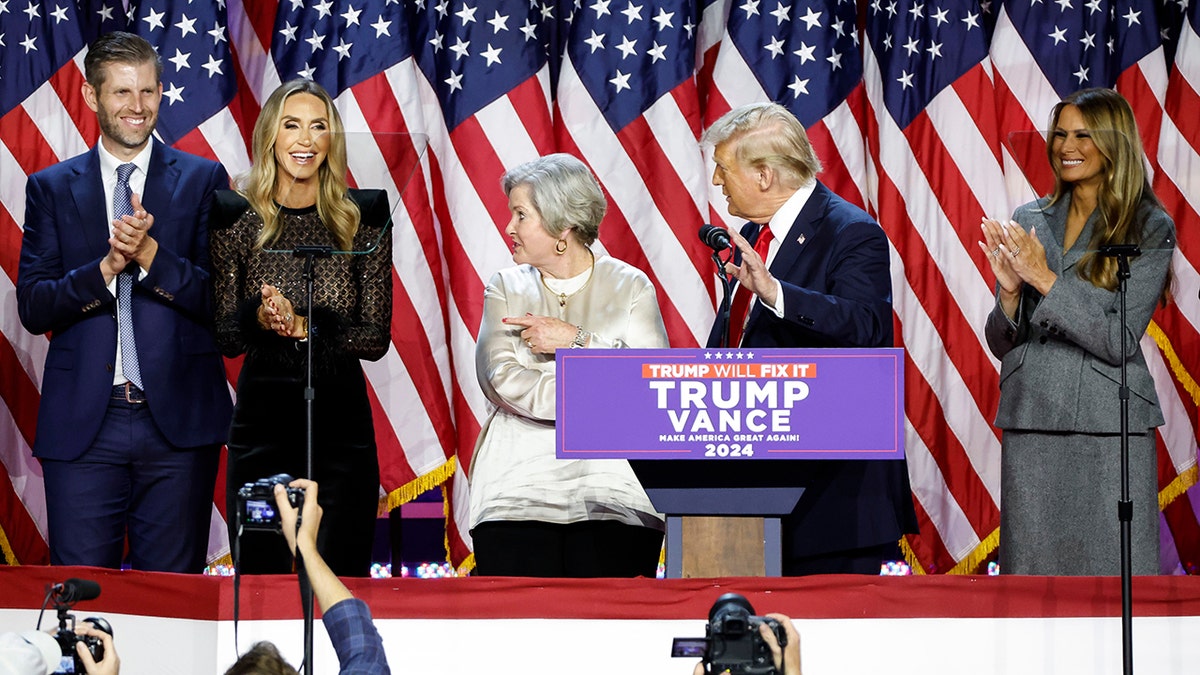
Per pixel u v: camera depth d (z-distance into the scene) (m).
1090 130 17.88
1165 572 27.69
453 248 25.59
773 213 17.98
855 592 15.99
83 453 19.86
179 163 20.83
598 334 18.20
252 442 17.84
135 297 20.08
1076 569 18.16
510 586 16.14
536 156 25.67
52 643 11.39
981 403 26.11
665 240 25.61
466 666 16.11
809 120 25.91
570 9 27.27
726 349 14.88
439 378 25.64
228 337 17.81
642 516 18.03
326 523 17.84
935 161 26.41
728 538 15.91
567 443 14.91
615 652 16.02
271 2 27.55
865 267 17.25
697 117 26.08
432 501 29.69
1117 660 16.19
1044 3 26.92
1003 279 18.23
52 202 20.52
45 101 25.22
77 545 19.86
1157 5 27.55
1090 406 18.09
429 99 26.44
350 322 17.78
